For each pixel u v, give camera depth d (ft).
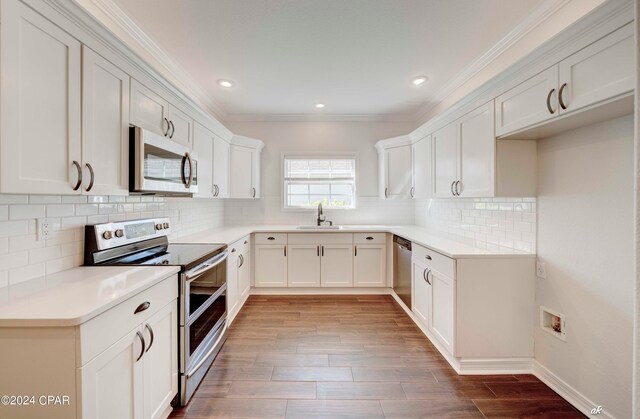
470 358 6.49
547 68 4.85
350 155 13.51
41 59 3.51
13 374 3.12
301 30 6.75
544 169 6.12
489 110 6.45
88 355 3.22
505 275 6.42
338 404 5.46
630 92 3.64
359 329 8.63
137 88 5.43
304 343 7.76
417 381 6.16
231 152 11.63
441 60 8.14
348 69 8.70
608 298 4.83
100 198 5.81
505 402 5.54
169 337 5.02
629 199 4.51
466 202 9.06
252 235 11.68
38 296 3.66
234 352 7.28
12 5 3.17
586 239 5.19
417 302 8.75
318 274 11.72
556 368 5.85
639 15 3.04
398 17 6.27
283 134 13.48
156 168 5.70
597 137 4.94
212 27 6.62
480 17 6.26
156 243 7.05
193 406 5.37
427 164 10.04
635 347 3.08
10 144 3.16
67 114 3.89
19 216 4.20
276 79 9.40
